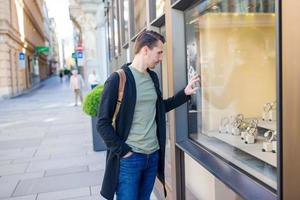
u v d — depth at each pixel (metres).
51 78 77.19
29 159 6.70
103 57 20.72
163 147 2.70
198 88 3.29
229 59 3.18
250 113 2.81
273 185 1.82
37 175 5.61
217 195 3.01
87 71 21.77
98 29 20.75
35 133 9.69
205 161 2.62
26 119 12.95
